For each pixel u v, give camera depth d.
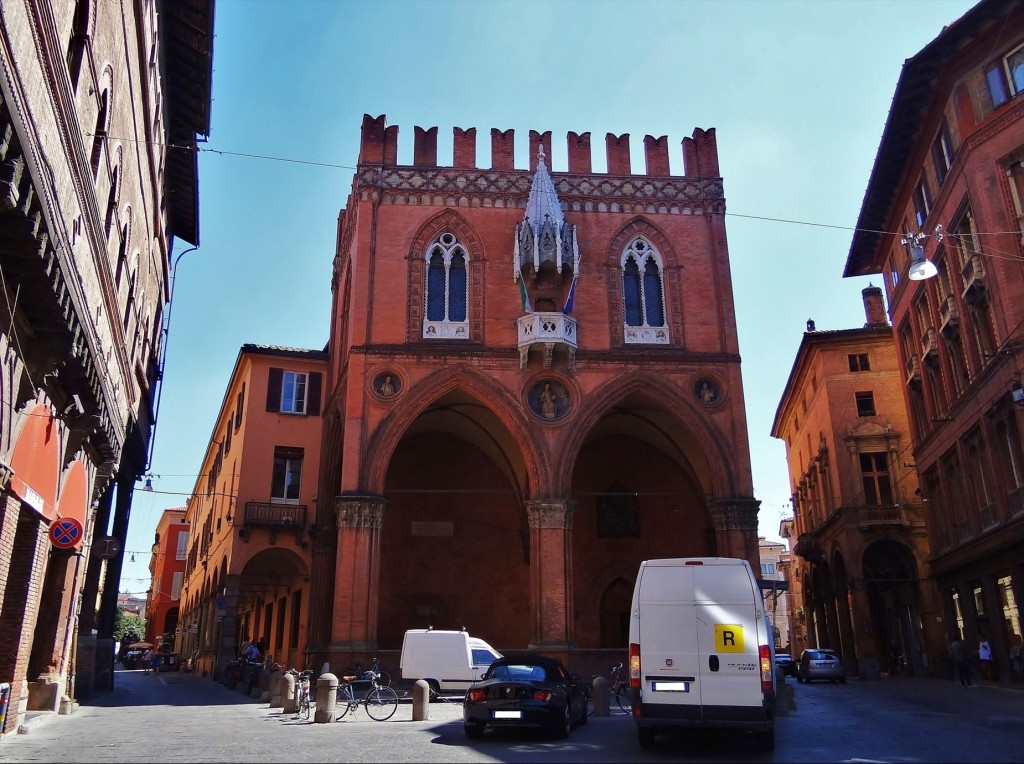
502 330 32.38
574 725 18.16
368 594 28.56
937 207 31.22
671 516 38.31
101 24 15.18
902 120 31.27
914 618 41.19
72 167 13.59
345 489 29.75
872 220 37.94
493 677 16.69
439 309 32.91
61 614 20.86
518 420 31.11
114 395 21.16
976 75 27.45
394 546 37.09
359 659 27.66
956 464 33.09
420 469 38.47
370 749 13.90
